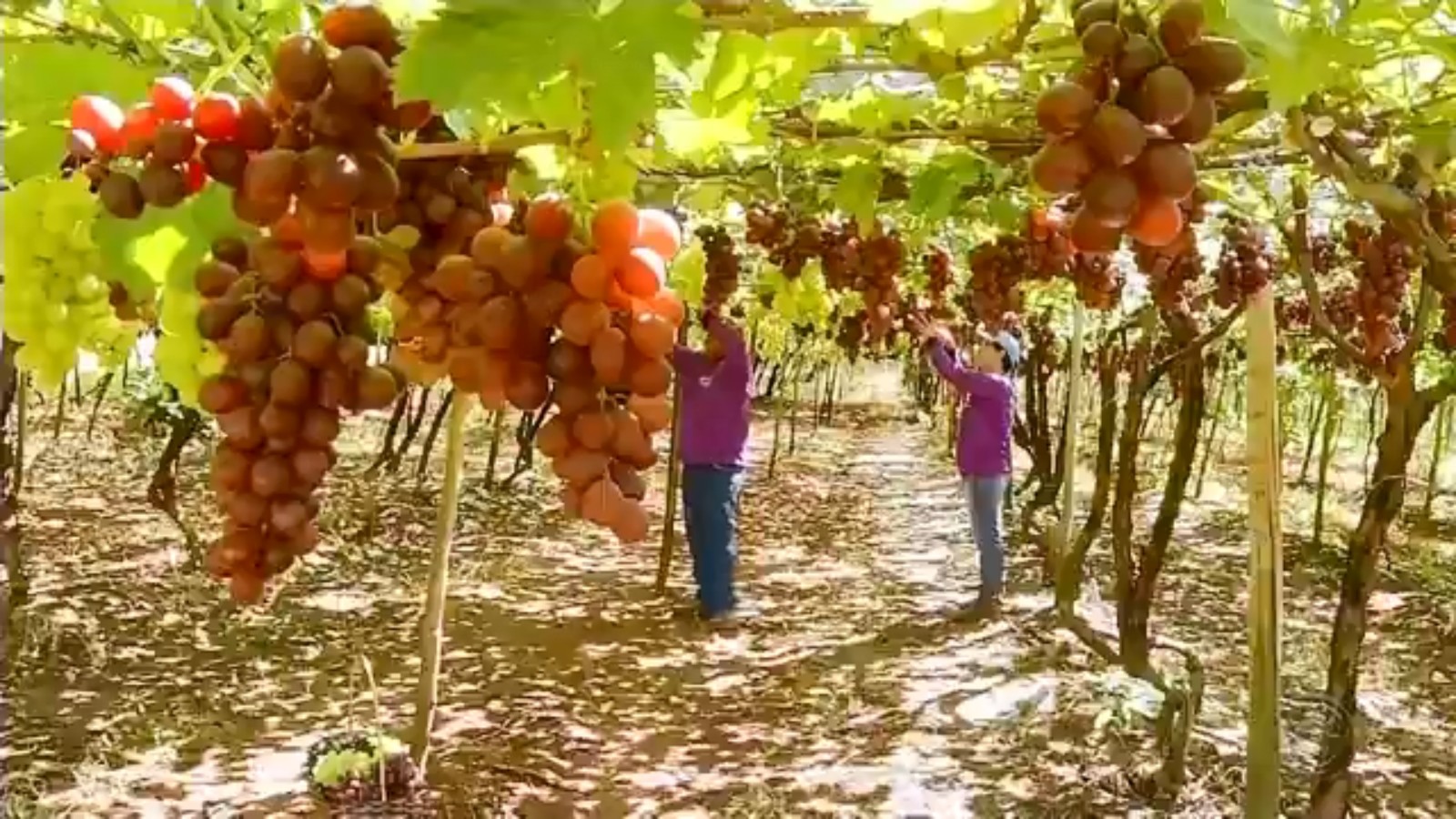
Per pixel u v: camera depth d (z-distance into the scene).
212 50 1.94
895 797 5.71
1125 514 5.88
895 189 4.39
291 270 1.52
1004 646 8.20
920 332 8.95
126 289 1.85
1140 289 7.30
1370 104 3.03
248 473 1.55
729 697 7.11
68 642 7.29
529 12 1.50
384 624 8.28
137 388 9.62
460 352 1.56
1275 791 3.98
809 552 11.50
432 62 1.43
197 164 1.50
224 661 7.29
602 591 9.54
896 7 1.90
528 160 1.92
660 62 2.30
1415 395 4.32
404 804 5.26
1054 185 1.37
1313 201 5.50
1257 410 3.93
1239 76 1.40
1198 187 3.91
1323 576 10.62
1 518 4.82
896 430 23.78
